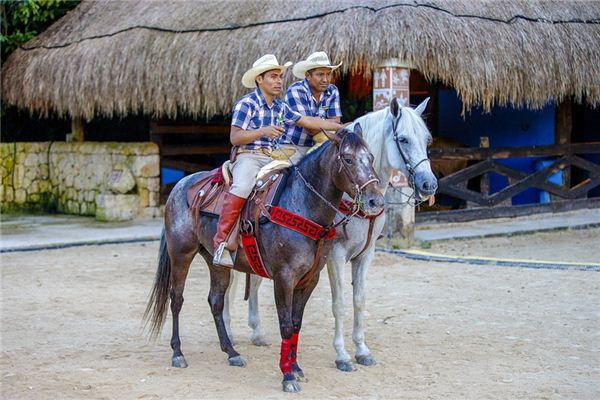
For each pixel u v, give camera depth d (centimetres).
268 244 605
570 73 1288
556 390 597
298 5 1294
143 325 815
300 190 601
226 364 680
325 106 695
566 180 1547
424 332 770
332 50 1155
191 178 706
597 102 1362
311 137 687
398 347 720
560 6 1355
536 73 1242
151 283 1026
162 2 1573
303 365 671
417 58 1135
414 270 1080
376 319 823
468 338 746
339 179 575
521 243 1295
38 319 841
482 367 657
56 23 1778
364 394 594
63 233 1417
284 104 665
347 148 566
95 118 1862
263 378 640
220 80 1305
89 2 1780
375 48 1134
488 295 926
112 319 841
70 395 596
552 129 1606
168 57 1404
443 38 1147
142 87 1440
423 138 654
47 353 713
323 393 598
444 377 633
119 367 670
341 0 1233
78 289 991
